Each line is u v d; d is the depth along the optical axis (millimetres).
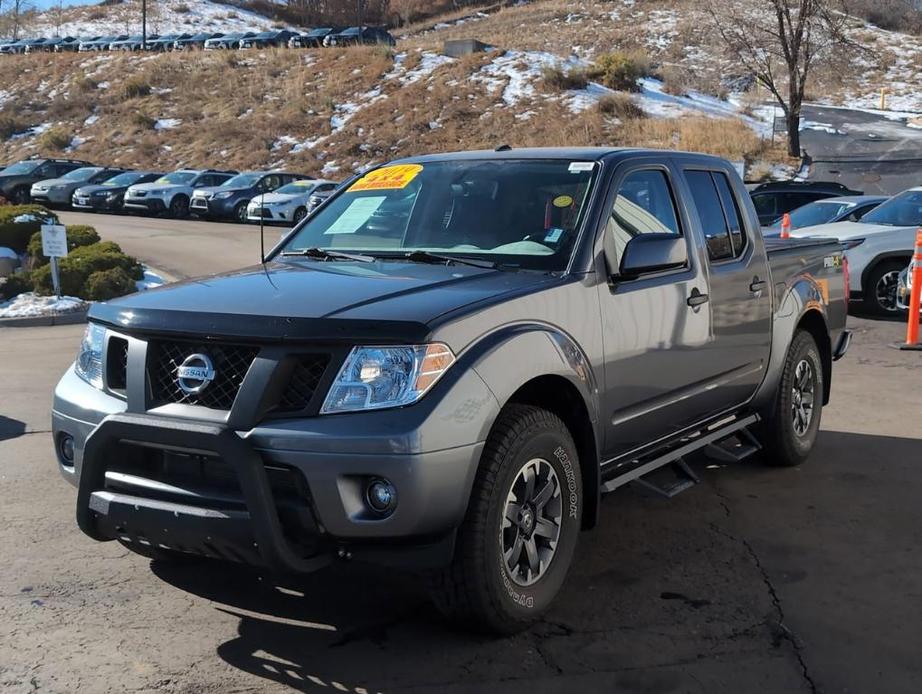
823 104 47875
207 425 3467
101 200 32312
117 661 3689
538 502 3924
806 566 4676
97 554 4785
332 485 3367
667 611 4156
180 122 48094
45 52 63562
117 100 51938
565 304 4098
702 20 35562
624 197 4707
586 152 4918
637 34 63312
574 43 62906
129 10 95500
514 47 53188
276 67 53531
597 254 4375
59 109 51031
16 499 5594
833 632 3967
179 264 19781
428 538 3514
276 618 4070
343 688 3498
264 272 4395
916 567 4664
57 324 13430
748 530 5176
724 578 4523
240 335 3508
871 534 5117
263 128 45000
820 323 6566
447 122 42094
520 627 3883
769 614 4133
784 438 6145
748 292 5547
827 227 13703
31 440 6906
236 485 3537
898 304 12625
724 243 5465
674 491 4871
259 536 3369
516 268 4324
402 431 3344
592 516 4336
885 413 7852
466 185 4906
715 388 5301
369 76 49312
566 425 4258
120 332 3830
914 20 61781
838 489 5883
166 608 4164
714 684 3537
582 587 4414
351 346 3465
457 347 3559
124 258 16516
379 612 4129
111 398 3863
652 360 4629
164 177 33188
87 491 3738
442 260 4449
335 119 45188
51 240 14398
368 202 5148
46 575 4520
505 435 3682
